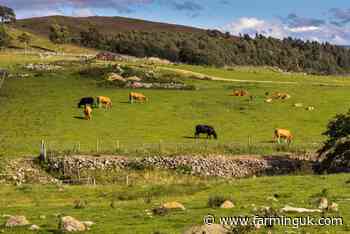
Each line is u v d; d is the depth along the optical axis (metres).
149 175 58.59
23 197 45.12
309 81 141.00
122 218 29.36
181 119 83.56
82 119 81.69
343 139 61.28
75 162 58.94
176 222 27.64
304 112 89.75
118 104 92.75
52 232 25.70
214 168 60.25
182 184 47.12
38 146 65.12
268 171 60.72
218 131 76.75
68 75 122.19
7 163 57.91
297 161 62.81
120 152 62.41
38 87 108.94
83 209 33.81
